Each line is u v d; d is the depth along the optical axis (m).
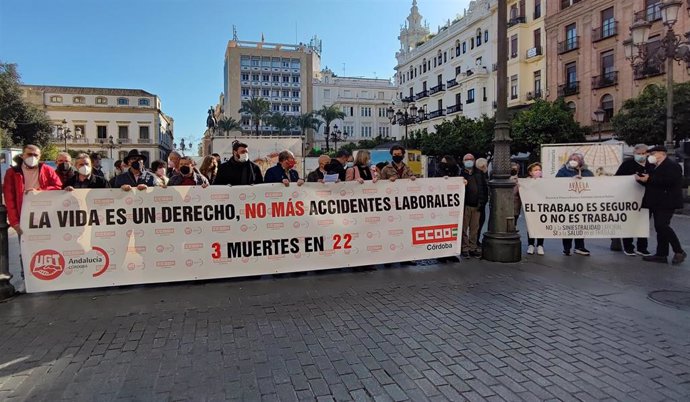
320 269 6.27
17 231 5.59
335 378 3.19
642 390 2.97
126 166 6.52
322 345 3.78
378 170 7.52
